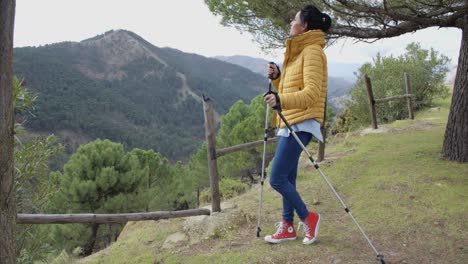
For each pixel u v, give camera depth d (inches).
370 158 257.6
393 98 396.5
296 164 136.9
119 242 179.6
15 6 74.5
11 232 78.7
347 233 147.6
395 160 243.8
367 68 538.3
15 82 125.2
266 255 133.0
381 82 489.4
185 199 1107.3
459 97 219.5
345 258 125.8
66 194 556.1
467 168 207.9
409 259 124.3
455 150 224.2
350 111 534.0
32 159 136.9
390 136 332.2
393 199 177.9
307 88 115.0
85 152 610.5
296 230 153.5
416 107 512.7
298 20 125.1
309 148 341.4
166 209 858.1
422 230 144.7
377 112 491.8
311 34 120.6
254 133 825.5
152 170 818.8
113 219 139.9
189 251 149.8
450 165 217.5
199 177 1077.8
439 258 123.8
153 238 170.6
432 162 228.2
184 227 171.3
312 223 135.7
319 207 181.5
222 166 938.1
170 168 882.8
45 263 164.2
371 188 197.2
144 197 659.4
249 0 214.7
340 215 168.6
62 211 573.6
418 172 211.6
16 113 132.9
